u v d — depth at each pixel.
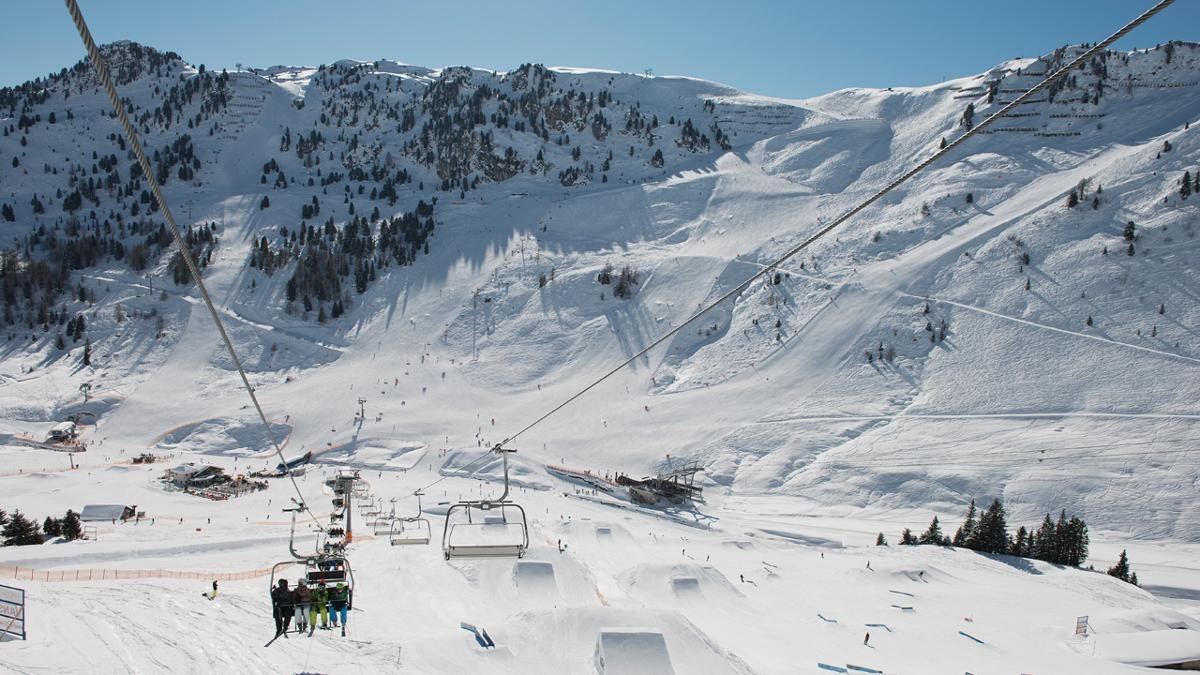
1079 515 87.69
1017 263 147.88
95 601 23.03
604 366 144.88
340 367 150.00
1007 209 171.62
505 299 170.88
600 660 24.88
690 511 94.75
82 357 149.50
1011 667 44.22
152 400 136.38
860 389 123.81
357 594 33.91
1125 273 137.38
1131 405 107.50
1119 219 153.50
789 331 143.88
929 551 77.19
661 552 72.19
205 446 119.94
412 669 19.17
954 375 122.69
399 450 114.94
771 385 128.75
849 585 64.75
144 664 16.30
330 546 23.88
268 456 116.38
